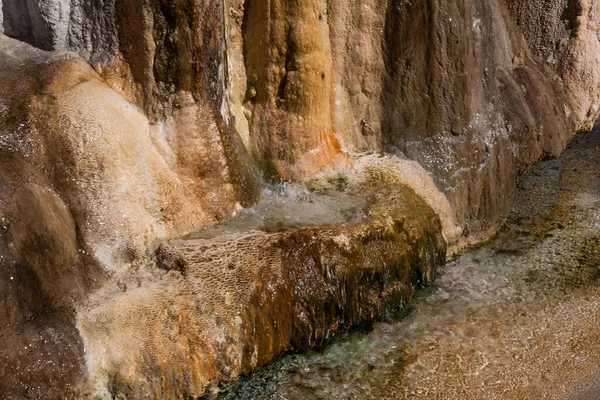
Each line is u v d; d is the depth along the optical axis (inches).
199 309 124.1
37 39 151.8
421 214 165.9
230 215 152.9
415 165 180.7
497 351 147.5
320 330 142.3
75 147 128.0
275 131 166.2
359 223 151.8
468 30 184.5
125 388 113.0
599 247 191.8
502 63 225.0
